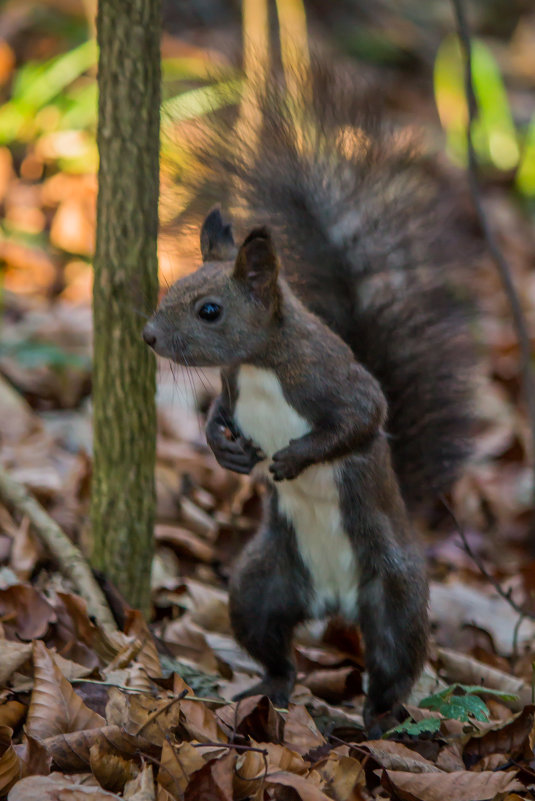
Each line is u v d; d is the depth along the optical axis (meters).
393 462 9.99
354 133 9.98
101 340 8.58
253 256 7.45
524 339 11.85
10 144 17.98
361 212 9.95
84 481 11.02
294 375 7.62
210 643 9.33
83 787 6.13
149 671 7.91
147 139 8.20
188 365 7.50
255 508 11.77
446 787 6.84
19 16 20.73
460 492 12.95
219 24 22.78
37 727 6.79
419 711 8.22
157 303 8.62
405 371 10.00
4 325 14.23
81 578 8.88
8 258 15.54
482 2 26.88
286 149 9.62
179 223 9.14
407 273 10.21
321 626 9.74
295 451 7.52
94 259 8.51
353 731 8.09
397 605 8.04
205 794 6.27
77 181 17.23
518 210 20.33
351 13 24.86
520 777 7.29
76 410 13.24
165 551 10.83
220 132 9.51
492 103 21.47
